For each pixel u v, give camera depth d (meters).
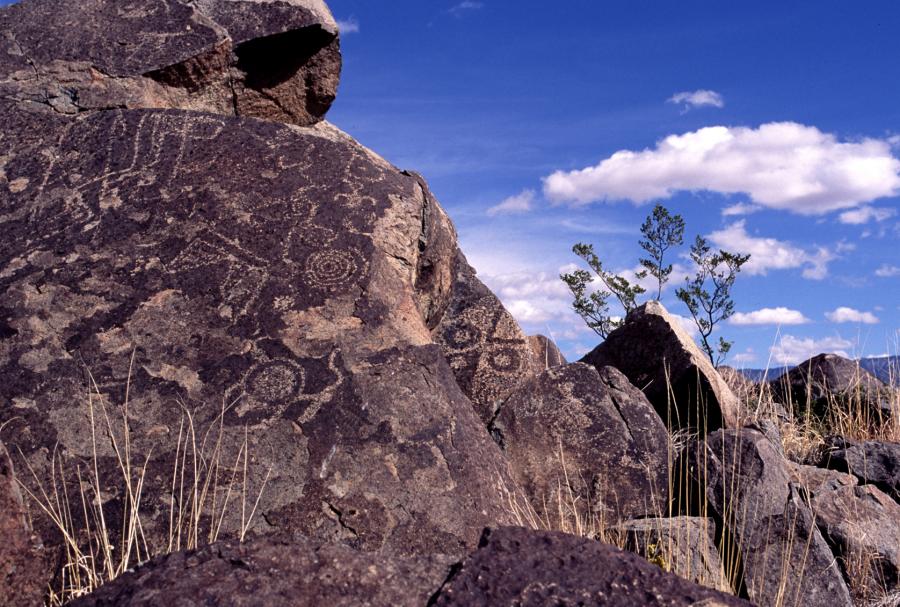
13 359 3.06
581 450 3.93
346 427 2.93
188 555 1.54
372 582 1.50
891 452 4.69
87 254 3.47
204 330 3.23
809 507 3.63
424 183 4.58
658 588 1.49
